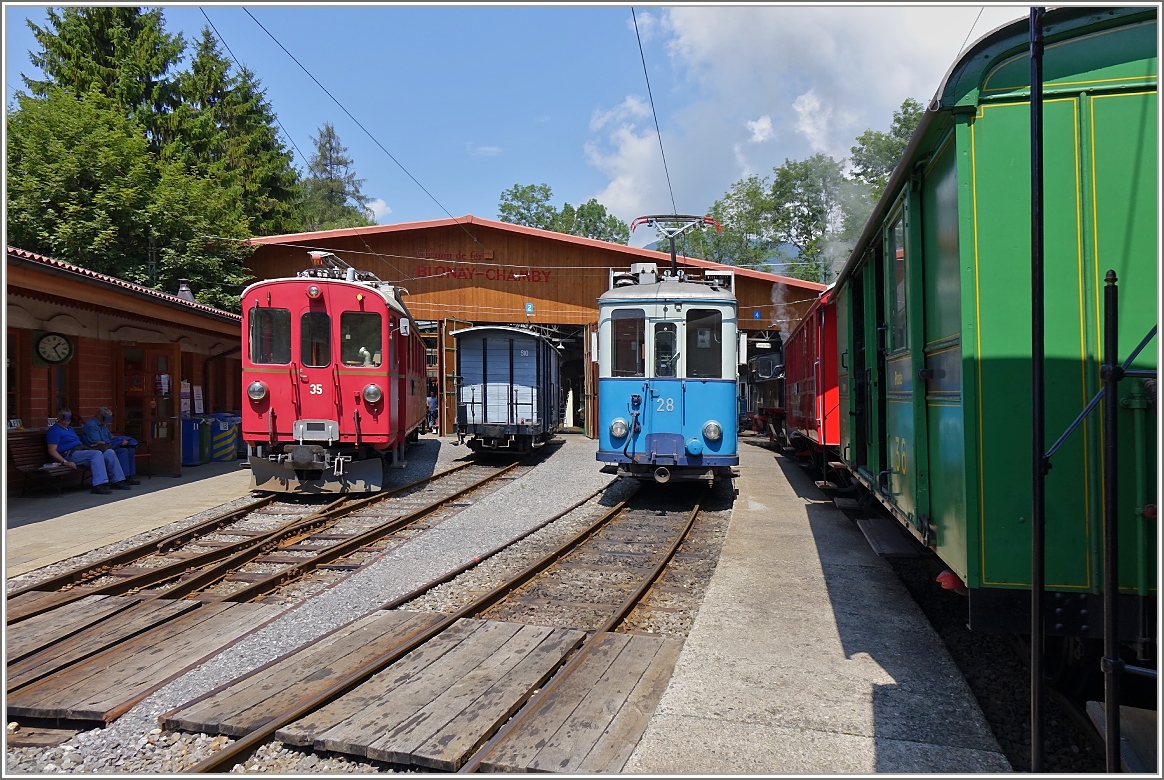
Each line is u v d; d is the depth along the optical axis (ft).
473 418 54.80
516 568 23.45
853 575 21.62
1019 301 10.63
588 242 75.92
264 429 35.14
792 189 129.39
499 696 13.15
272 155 104.78
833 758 11.03
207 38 104.22
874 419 20.52
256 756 11.51
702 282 39.63
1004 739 12.17
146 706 13.25
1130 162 10.26
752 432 88.53
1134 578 10.14
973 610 10.66
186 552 25.64
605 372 34.99
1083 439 10.28
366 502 34.86
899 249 16.10
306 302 35.32
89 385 40.37
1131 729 11.21
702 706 12.81
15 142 59.98
